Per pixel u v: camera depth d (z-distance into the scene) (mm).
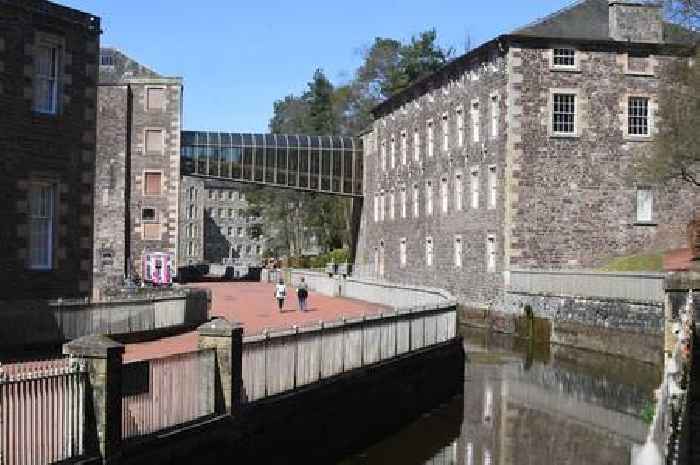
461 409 27234
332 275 59656
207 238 162000
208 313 34812
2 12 25625
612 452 21953
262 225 140250
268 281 76562
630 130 48375
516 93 47562
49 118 27391
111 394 13102
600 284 39000
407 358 25781
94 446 12875
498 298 48844
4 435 11375
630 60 48375
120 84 65750
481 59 51969
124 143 65562
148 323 29359
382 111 73812
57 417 12258
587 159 47875
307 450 19359
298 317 38469
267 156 76438
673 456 11594
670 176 39938
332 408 20703
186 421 15086
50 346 25156
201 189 154500
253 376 17281
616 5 48219
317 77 104625
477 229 52406
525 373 33875
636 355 36000
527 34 47656
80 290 28625
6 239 25969
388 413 24312
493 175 50406
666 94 39812
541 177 47594
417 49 91812
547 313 43281
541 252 47469
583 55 48000
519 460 21172
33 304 24719
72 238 28344
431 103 61531
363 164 79688
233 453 16203
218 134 75250
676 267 37938
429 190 61781
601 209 47844
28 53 26609
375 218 75562
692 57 39188
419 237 63531
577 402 28141
